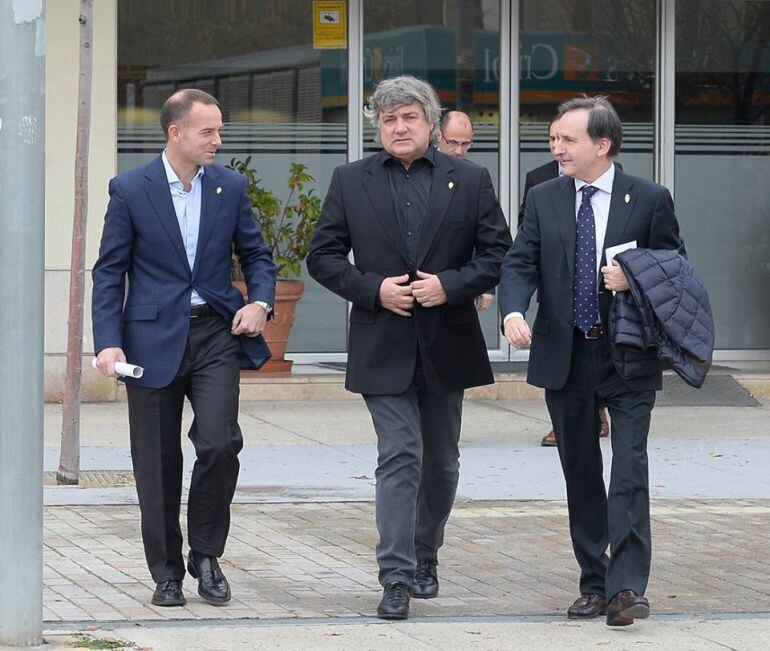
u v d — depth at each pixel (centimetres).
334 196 660
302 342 1401
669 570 740
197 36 1363
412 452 643
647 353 617
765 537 818
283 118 1388
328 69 1396
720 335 1476
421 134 644
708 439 1144
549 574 729
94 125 1278
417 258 647
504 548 785
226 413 640
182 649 576
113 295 637
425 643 594
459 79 1424
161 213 637
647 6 1448
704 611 661
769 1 1462
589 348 628
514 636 608
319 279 658
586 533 646
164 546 648
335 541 795
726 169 1467
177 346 636
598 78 1447
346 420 1223
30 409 563
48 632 598
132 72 1348
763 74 1467
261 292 650
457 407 665
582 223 630
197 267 641
